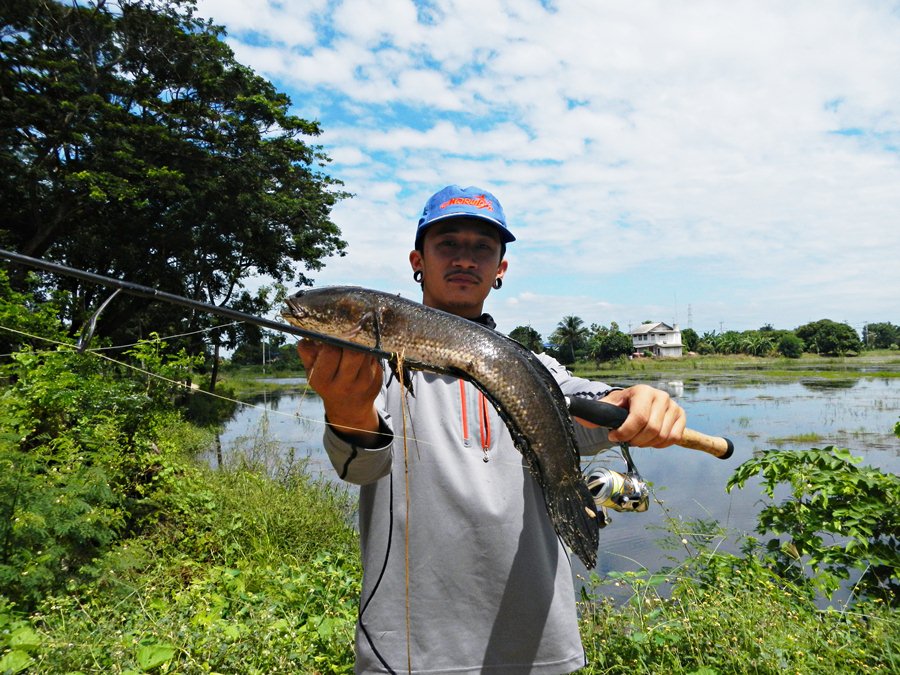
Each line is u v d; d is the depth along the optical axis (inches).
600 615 165.2
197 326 973.2
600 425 77.7
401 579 85.2
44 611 160.1
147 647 133.6
